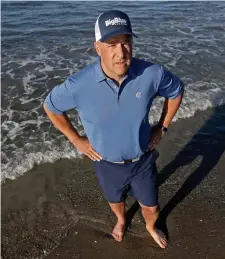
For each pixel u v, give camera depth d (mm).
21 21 12062
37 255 3518
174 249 3506
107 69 2254
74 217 3951
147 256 3445
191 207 4035
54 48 9211
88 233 3723
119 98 2340
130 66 2311
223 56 8414
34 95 6594
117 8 14266
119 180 2865
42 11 13555
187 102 6223
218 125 5688
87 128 2564
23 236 3734
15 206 4141
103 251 3514
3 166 4738
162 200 4141
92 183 4484
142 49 8836
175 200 4137
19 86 6910
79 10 13836
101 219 3912
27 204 4172
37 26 11445
